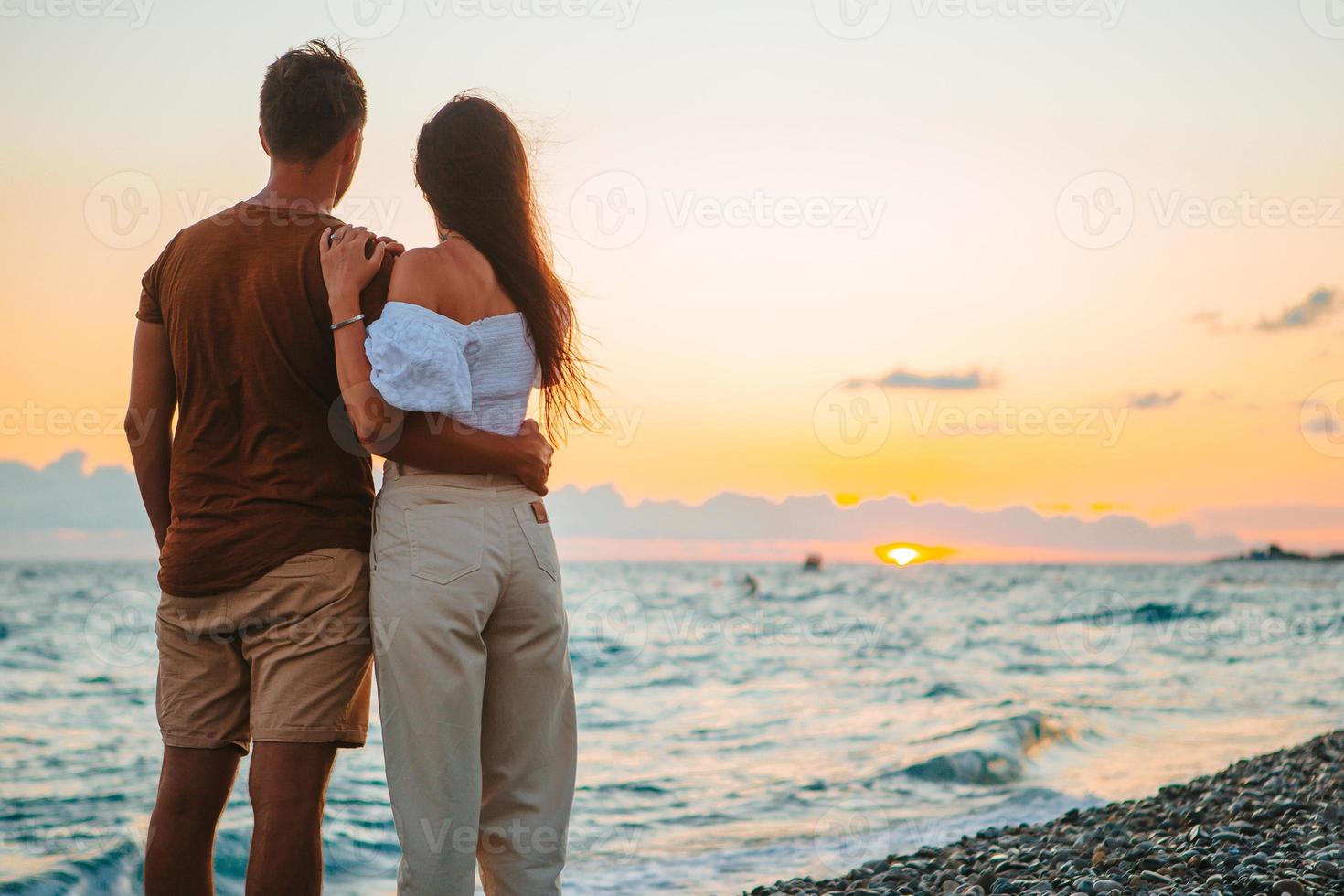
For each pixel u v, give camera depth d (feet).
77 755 29.94
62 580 119.85
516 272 7.81
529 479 7.77
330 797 22.29
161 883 7.86
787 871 17.12
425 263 7.41
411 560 7.30
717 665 55.77
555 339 8.04
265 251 7.61
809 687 46.93
